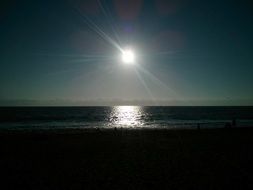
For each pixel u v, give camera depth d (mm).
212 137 23641
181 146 18609
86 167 12570
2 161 13945
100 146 18734
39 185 9945
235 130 29375
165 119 62469
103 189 9398
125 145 19156
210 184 9875
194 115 82938
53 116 75375
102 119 62938
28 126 41062
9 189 9531
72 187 9664
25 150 17109
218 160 13914
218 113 99062
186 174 11211
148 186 9656
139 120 59156
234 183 10000
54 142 20703
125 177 10836
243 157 14695
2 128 36906
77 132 29656
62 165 13000
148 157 14789
